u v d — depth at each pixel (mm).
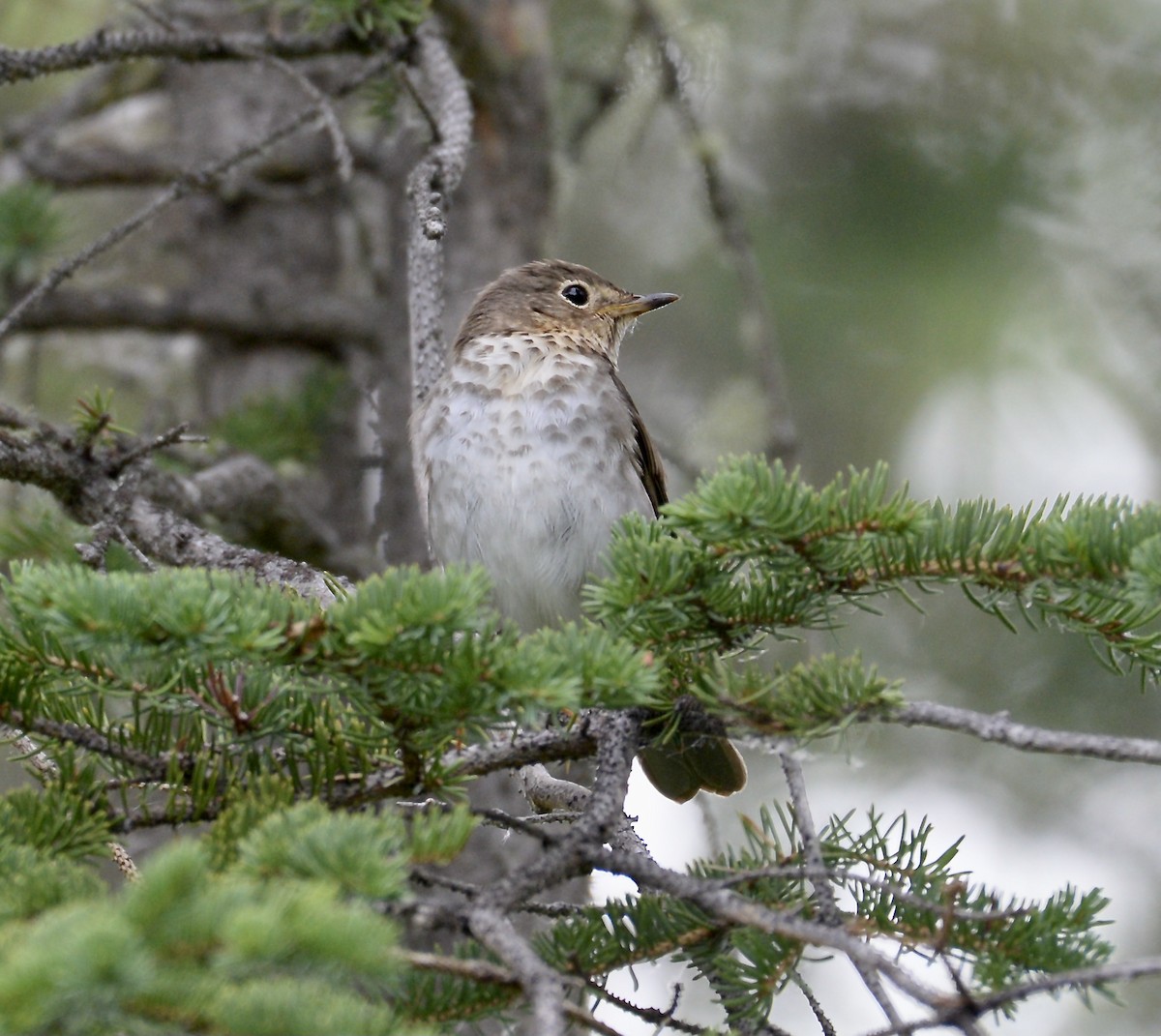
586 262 15453
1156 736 13930
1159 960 4758
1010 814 14102
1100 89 14828
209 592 5371
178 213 15289
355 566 11805
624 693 5465
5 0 14680
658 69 12773
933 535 6117
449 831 5047
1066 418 14828
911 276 14859
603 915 6078
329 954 4133
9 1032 3844
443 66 9953
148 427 12070
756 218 15039
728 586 6230
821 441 14859
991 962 5555
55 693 6160
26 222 12086
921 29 14992
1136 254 14781
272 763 6129
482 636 5469
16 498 10453
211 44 9867
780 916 5113
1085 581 5969
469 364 10234
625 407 10586
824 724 5637
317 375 13680
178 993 4090
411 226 9266
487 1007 5617
